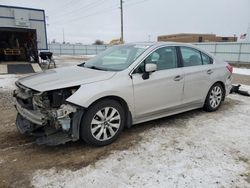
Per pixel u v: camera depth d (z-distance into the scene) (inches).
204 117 197.2
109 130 144.1
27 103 143.0
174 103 176.4
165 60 171.2
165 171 117.3
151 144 146.1
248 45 912.3
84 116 134.0
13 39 761.6
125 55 170.6
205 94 199.9
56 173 115.3
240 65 888.3
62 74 152.9
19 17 681.0
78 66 180.2
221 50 1013.8
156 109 165.8
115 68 157.2
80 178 111.3
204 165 122.9
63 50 1892.2
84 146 143.3
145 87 155.2
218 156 132.2
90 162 125.2
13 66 592.7
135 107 153.7
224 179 111.3
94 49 1983.3
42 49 739.4
